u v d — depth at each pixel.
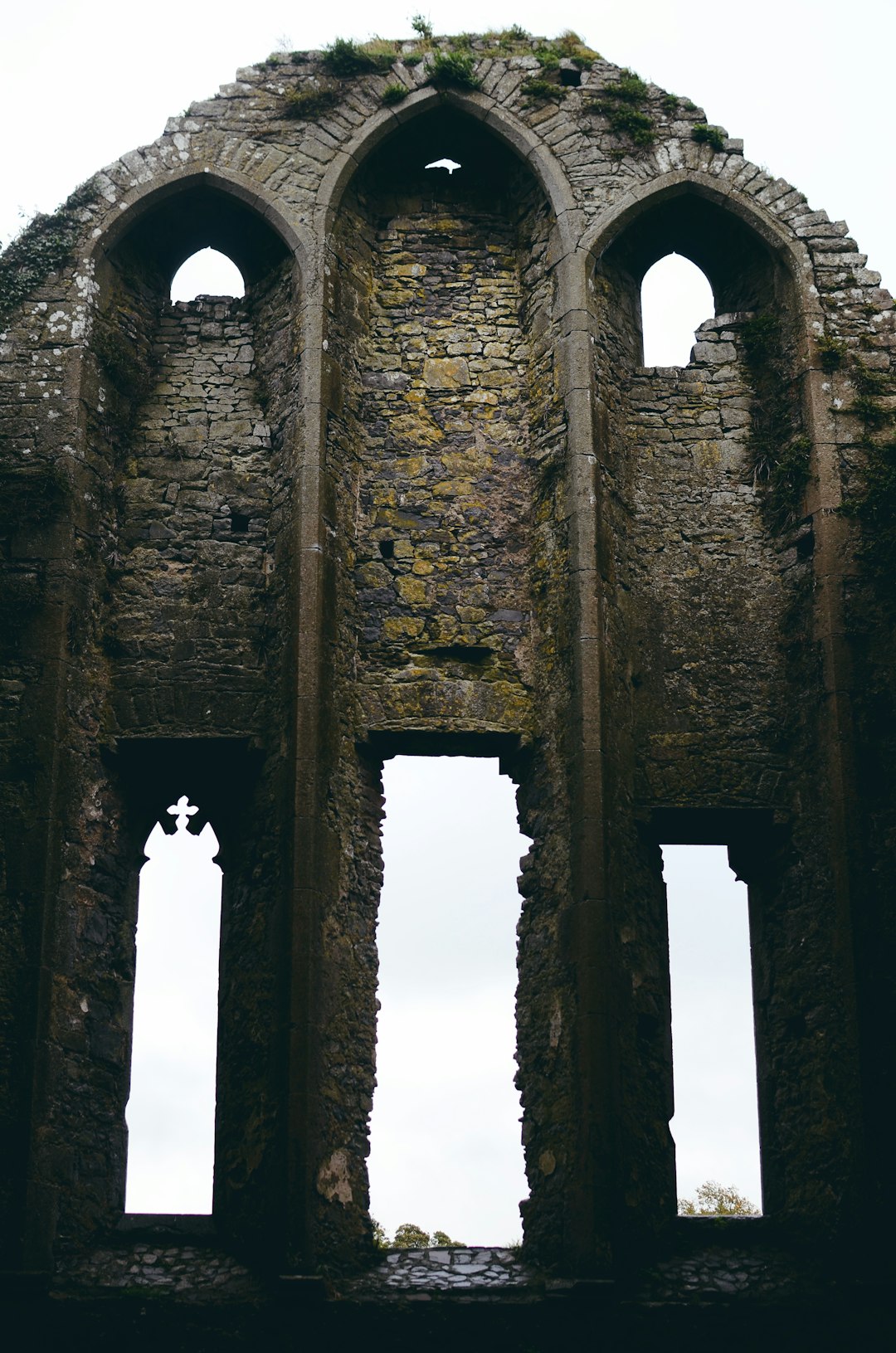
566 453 19.53
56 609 18.64
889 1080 17.47
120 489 19.83
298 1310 16.73
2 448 19.19
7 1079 17.22
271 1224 17.03
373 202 21.11
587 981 17.56
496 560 19.67
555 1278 17.05
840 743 18.52
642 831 18.86
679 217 20.80
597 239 20.31
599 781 18.22
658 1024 18.25
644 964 18.28
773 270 20.66
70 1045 17.72
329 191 20.41
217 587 19.47
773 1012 18.47
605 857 18.03
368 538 19.70
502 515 19.84
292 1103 17.16
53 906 17.81
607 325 20.38
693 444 20.25
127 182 20.38
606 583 19.19
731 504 20.02
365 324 20.55
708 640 19.55
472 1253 17.67
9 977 17.50
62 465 19.16
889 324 20.14
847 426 19.72
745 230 20.66
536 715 19.08
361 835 18.61
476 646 19.31
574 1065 17.47
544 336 20.28
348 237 20.61
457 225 21.09
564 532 19.31
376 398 20.28
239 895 18.44
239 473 19.91
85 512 19.27
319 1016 17.58
